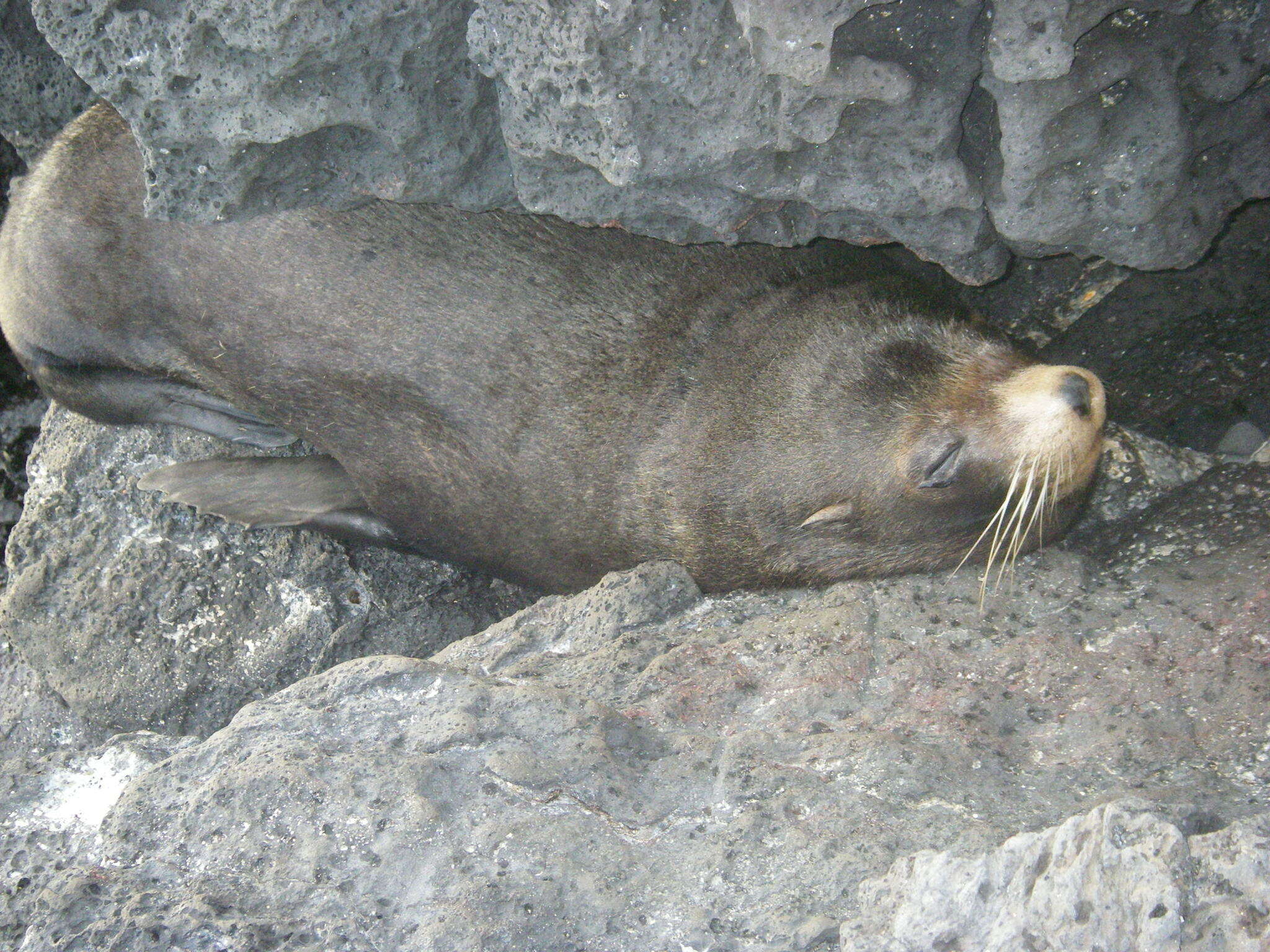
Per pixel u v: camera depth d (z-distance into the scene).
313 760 2.15
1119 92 2.21
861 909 2.04
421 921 2.08
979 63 2.20
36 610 2.62
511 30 2.20
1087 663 2.23
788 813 2.12
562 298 2.46
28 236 2.59
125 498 2.66
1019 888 2.00
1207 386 2.56
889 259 2.52
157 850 2.14
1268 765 2.14
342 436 2.56
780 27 2.14
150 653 2.59
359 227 2.48
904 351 2.41
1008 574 2.32
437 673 2.22
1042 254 2.34
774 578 2.47
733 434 2.44
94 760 2.27
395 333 2.49
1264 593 2.24
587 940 2.07
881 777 2.15
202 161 2.29
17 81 2.76
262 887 2.10
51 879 2.15
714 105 2.20
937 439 2.37
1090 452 2.35
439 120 2.28
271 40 2.21
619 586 2.39
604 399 2.46
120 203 2.55
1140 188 2.25
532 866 2.09
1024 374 2.37
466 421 2.50
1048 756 2.18
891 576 2.44
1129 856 1.98
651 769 2.16
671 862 2.10
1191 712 2.18
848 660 2.25
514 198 2.35
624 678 2.27
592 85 2.19
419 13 2.21
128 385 2.65
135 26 2.22
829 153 2.24
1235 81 2.21
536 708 2.18
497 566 2.59
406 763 2.14
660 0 2.16
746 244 2.47
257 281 2.52
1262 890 1.96
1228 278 2.53
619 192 2.28
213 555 2.62
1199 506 2.34
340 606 2.61
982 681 2.23
